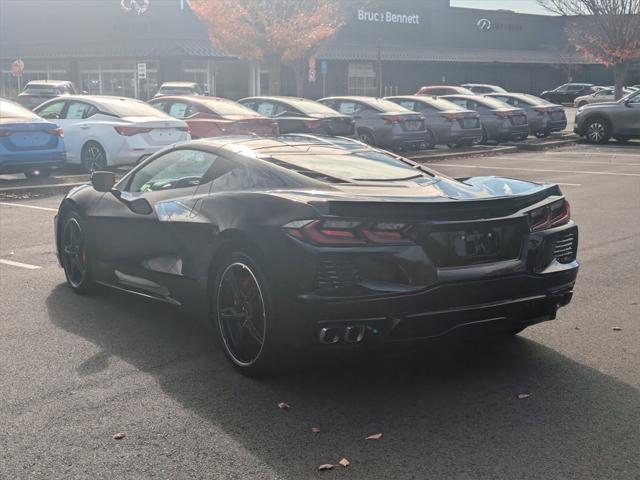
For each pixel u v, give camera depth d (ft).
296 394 14.14
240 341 14.99
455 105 73.51
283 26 85.30
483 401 13.85
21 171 41.91
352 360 15.92
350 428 12.69
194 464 11.40
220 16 84.58
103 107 48.03
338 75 164.55
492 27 203.72
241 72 149.79
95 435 12.32
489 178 17.28
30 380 14.65
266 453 11.77
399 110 66.74
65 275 22.52
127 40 150.82
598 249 27.35
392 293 13.16
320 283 13.17
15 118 42.06
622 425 12.86
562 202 15.67
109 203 19.48
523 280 14.34
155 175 18.72
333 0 91.40
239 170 16.44
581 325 18.49
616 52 98.78
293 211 13.69
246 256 14.39
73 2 160.25
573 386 14.60
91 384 14.51
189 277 16.39
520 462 11.53
